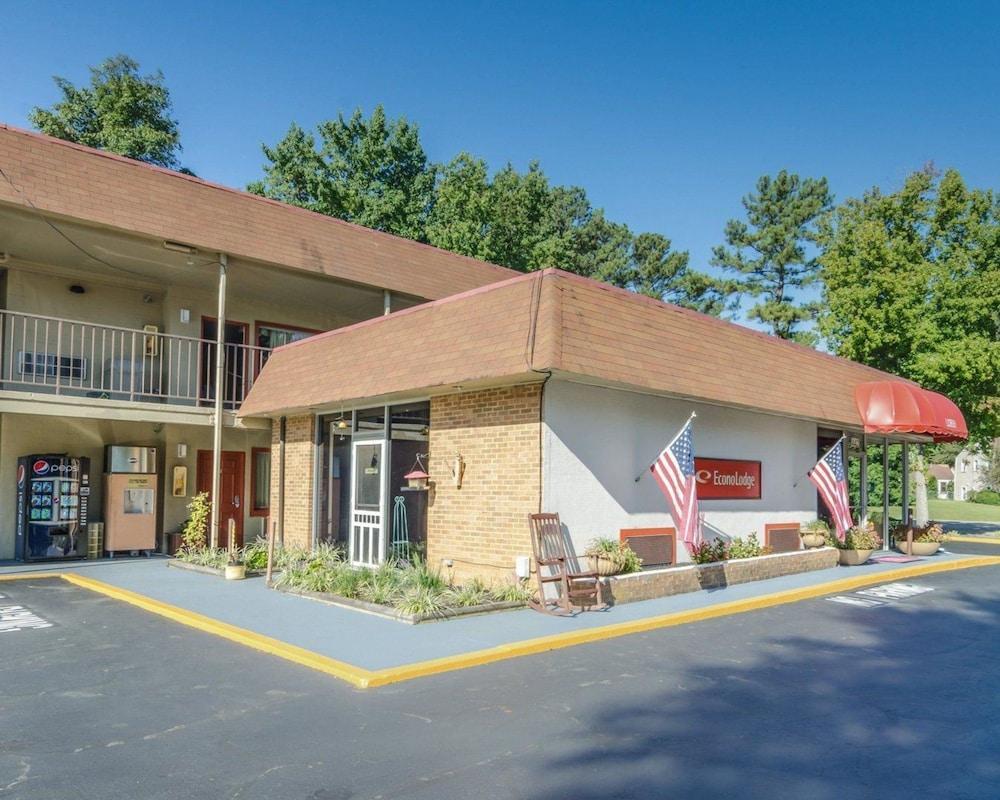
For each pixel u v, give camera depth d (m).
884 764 5.41
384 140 35.88
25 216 13.49
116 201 14.07
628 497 11.98
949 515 44.69
